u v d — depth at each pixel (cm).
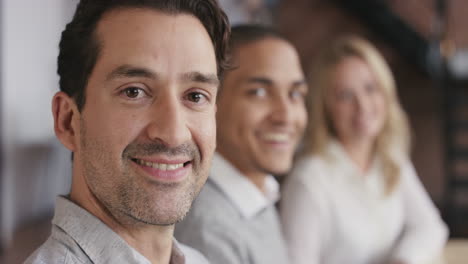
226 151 114
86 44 60
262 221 110
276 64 112
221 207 101
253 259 102
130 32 59
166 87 59
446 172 478
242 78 111
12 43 239
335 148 172
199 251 94
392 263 171
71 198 65
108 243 61
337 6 591
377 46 580
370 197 171
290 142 116
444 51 475
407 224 192
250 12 429
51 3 276
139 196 58
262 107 112
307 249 155
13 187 242
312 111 177
